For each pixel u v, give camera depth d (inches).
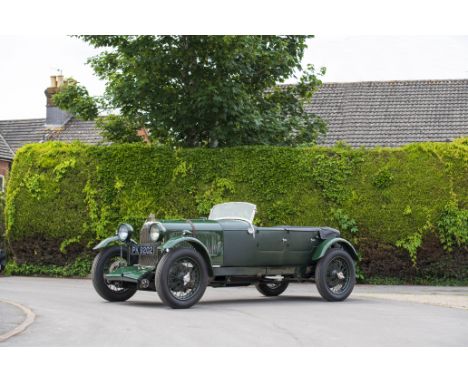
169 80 761.6
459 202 663.1
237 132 751.1
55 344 297.3
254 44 721.6
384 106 1069.8
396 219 665.0
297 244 501.4
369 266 673.0
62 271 724.0
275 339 315.3
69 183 722.8
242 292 592.1
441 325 367.2
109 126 842.2
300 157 683.4
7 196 749.3
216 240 466.6
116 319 377.7
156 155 703.7
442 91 1083.3
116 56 798.5
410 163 668.7
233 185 687.7
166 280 426.3
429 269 664.4
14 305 429.7
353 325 363.6
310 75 829.8
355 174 676.7
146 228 458.6
